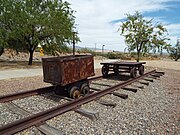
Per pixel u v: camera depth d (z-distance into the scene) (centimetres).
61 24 1905
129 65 1147
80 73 706
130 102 646
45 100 647
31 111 539
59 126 439
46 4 1964
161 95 763
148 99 694
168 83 1050
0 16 1758
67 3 2062
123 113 537
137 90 834
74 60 676
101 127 443
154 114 536
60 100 650
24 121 416
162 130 438
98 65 2091
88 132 417
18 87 859
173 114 543
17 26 1786
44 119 455
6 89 813
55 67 656
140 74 1267
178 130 440
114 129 435
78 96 684
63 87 716
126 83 908
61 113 504
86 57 740
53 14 1872
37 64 2112
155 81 1092
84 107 571
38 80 1049
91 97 639
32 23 1741
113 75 1297
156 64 2642
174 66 2373
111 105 592
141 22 2002
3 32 1762
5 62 2278
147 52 2092
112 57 4097
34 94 702
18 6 1780
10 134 381
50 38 2008
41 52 2195
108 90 747
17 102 613
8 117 487
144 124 467
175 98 724
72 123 458
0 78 1075
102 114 524
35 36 1859
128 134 414
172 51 5191
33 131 410
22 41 1956
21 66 1800
